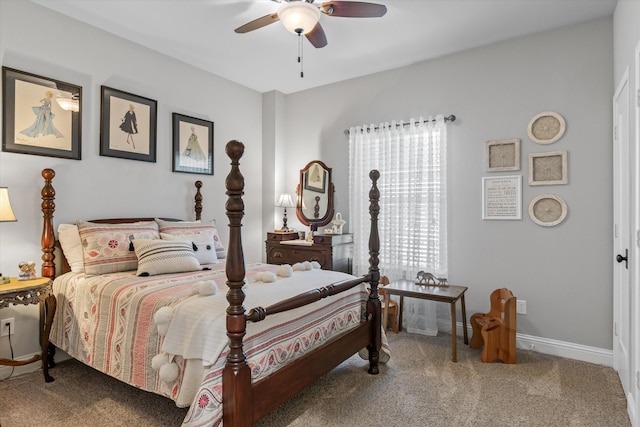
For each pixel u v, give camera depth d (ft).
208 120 13.00
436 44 10.86
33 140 8.73
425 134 11.81
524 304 10.34
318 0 7.73
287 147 15.23
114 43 10.33
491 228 10.84
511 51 10.55
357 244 12.96
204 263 10.05
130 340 6.65
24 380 8.20
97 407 7.09
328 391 7.79
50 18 9.03
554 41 9.94
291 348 6.64
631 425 6.57
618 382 8.23
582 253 9.55
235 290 5.34
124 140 10.51
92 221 9.77
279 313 6.48
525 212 10.32
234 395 5.27
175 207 11.94
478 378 8.43
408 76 12.39
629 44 7.36
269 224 15.01
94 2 8.75
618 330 8.55
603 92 9.30
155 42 10.82
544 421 6.69
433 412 6.98
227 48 11.19
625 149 7.83
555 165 9.88
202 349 5.55
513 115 10.50
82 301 7.81
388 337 11.19
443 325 11.70
